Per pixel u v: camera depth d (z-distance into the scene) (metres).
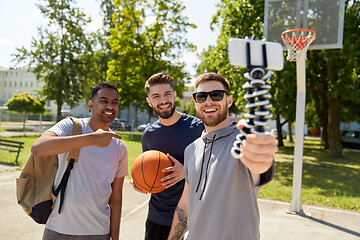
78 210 1.89
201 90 1.60
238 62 0.83
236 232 1.37
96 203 1.95
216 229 1.39
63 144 1.55
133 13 23.61
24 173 1.88
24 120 21.91
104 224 2.01
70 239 1.87
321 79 14.51
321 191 7.01
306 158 14.16
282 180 8.31
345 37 11.07
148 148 2.81
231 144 1.48
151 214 2.69
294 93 13.84
